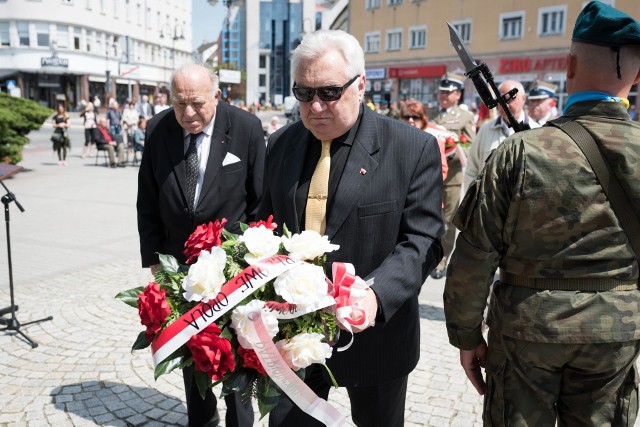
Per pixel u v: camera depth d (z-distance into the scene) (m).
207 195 2.88
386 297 1.83
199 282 1.53
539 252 1.62
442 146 4.90
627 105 1.64
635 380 1.71
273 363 1.54
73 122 38.59
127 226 8.21
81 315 4.66
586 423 1.67
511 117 2.35
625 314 1.59
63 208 9.45
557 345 1.61
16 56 44.31
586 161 1.56
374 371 2.10
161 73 59.34
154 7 57.59
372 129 2.06
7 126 12.84
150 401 3.31
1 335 4.21
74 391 3.41
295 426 2.02
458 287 1.75
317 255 1.69
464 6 33.41
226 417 2.77
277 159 2.24
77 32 46.28
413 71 36.75
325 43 1.88
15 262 6.23
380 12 38.09
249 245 1.63
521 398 1.69
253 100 81.62
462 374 3.67
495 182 1.66
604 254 1.58
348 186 1.99
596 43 1.61
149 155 2.95
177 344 1.52
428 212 2.02
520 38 31.23
